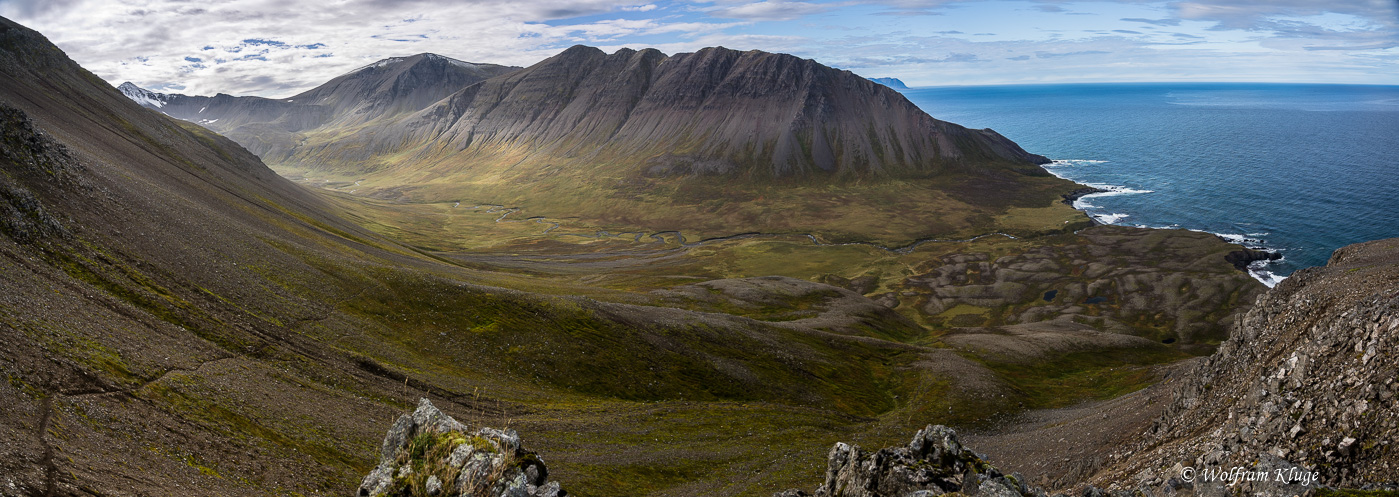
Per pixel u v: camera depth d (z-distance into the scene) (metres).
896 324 187.12
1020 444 78.62
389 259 158.25
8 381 43.91
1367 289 49.91
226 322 80.56
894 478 27.20
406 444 24.28
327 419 64.75
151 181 130.62
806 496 32.03
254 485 45.97
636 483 67.56
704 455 78.69
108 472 37.00
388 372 84.06
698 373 112.75
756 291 192.38
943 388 118.81
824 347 138.75
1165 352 151.50
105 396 49.53
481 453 22.56
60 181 93.88
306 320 92.38
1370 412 29.95
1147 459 45.28
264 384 67.19
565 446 74.44
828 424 98.81
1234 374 53.56
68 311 62.19
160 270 85.94
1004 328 183.38
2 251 68.81
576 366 105.50
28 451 34.28
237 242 108.38
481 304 115.31
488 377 95.94
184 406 54.28
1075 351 150.50
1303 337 49.00
